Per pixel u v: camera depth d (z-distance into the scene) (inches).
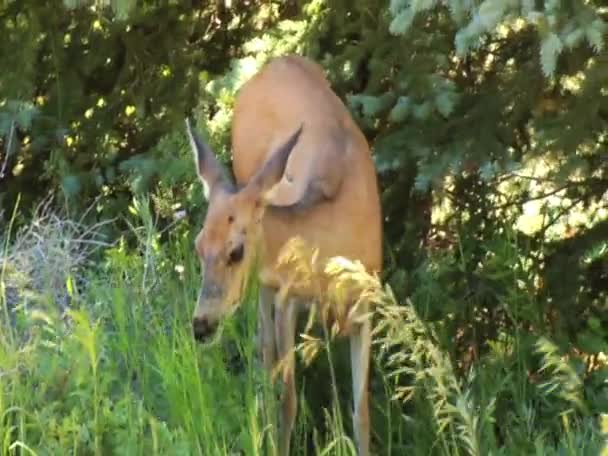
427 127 434.9
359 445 384.2
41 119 532.4
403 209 473.4
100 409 344.5
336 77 469.4
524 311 419.5
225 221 353.7
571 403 387.9
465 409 319.6
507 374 400.8
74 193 507.5
